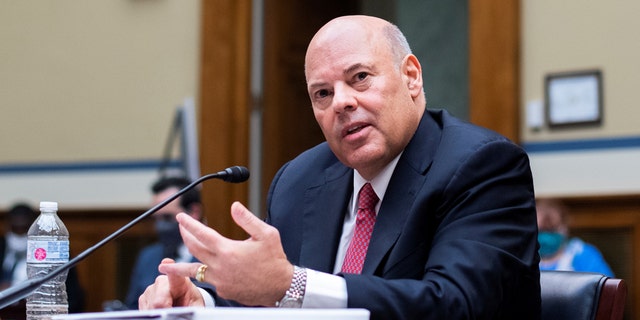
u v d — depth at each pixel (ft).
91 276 38.45
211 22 38.14
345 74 12.75
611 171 31.76
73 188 39.14
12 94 40.01
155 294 12.34
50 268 14.10
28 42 39.99
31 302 14.16
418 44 37.35
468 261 11.62
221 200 37.76
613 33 32.07
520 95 33.27
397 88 13.01
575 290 13.15
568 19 32.76
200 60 38.19
